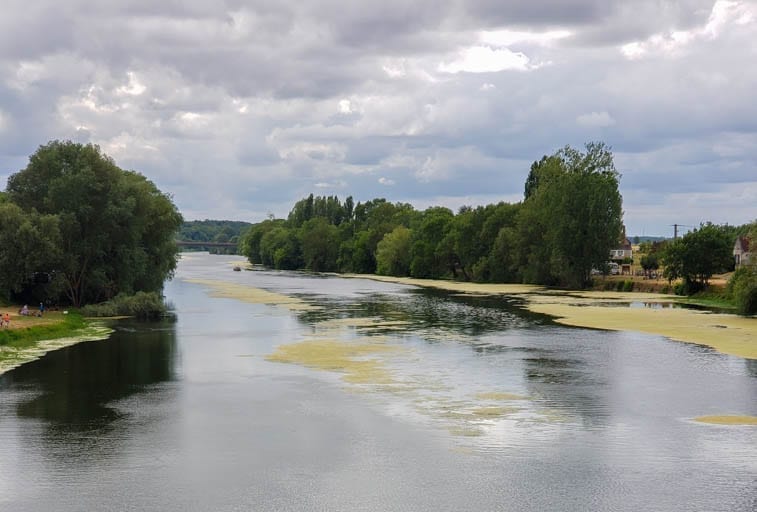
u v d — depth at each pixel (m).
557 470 29.27
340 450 31.80
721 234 116.44
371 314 90.75
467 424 35.81
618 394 42.25
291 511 25.50
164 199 106.31
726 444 32.53
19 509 25.75
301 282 174.38
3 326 67.12
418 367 51.00
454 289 144.38
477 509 25.66
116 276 94.88
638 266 187.00
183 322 81.44
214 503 26.22
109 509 25.77
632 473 28.94
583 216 141.00
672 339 64.94
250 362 53.47
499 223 171.88
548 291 136.62
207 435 34.16
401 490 27.30
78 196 88.44
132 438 33.75
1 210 82.88
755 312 86.56
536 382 45.72
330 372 49.28
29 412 38.59
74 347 61.50
